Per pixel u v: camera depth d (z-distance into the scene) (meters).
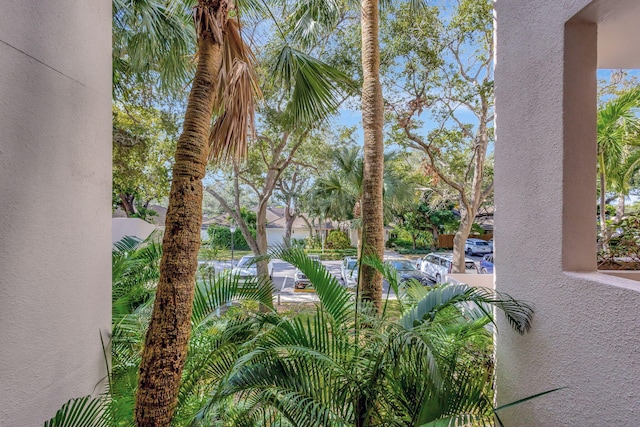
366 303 2.46
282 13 5.05
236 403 1.66
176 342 1.68
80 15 1.63
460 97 7.70
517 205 1.67
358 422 1.68
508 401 1.69
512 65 1.74
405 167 10.41
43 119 1.39
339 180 9.17
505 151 1.79
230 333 2.16
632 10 1.27
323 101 3.28
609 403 1.10
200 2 2.01
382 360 1.77
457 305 2.20
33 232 1.33
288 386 1.61
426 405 1.46
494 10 1.94
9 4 1.23
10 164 1.22
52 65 1.44
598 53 1.67
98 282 1.76
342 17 6.57
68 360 1.51
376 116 3.78
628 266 2.11
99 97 1.78
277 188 13.18
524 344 1.57
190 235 1.77
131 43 4.43
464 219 8.36
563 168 1.36
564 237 1.35
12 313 1.22
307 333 1.86
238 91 2.28
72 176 1.56
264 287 2.42
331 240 15.34
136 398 1.66
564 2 1.37
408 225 18.62
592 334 1.18
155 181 7.37
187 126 1.86
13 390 1.22
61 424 1.28
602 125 3.16
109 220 1.87
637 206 5.72
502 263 1.80
